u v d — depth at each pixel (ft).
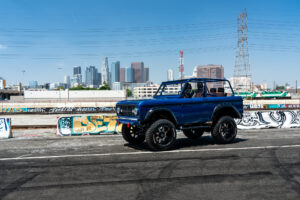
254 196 11.61
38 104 158.61
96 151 22.17
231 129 25.45
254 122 39.93
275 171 15.51
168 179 14.10
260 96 224.74
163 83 27.14
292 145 24.16
